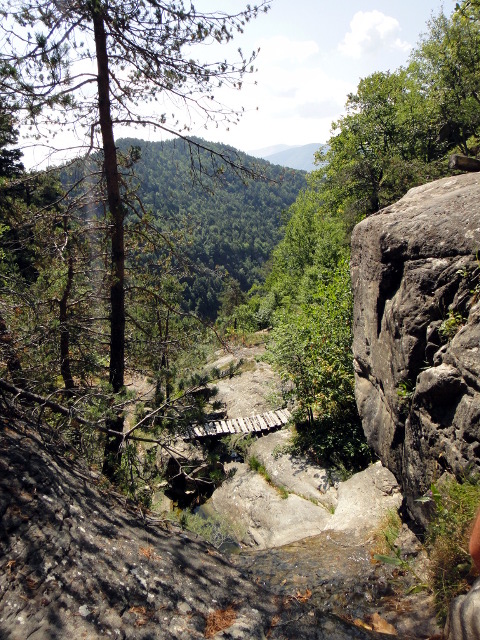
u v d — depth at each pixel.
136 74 6.82
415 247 4.61
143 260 8.45
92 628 2.53
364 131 26.62
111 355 7.33
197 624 2.86
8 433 3.96
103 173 6.87
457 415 3.66
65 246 6.62
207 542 4.04
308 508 8.00
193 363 8.50
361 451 9.13
